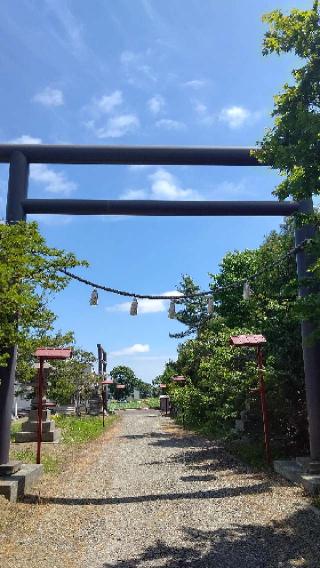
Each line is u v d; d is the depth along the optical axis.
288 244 12.55
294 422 11.02
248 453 12.16
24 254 7.46
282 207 10.16
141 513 7.31
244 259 19.20
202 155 9.83
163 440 18.33
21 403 35.56
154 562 5.24
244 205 10.11
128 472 11.05
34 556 5.45
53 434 17.14
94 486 9.43
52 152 9.72
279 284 12.51
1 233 7.19
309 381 9.35
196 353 20.58
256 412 12.14
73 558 5.38
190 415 16.55
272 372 10.56
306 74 6.32
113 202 9.85
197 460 12.62
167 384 36.59
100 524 6.73
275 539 5.84
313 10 6.09
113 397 75.50
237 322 19.14
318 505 7.07
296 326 11.12
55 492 8.85
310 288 8.66
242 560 5.24
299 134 6.17
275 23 6.27
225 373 12.24
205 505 7.64
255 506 7.38
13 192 9.60
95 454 14.18
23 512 7.35
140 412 46.50
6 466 8.70
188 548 5.66
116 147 9.75
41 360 10.71
